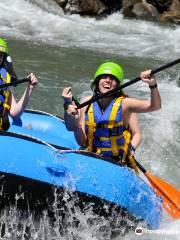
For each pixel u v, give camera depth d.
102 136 11.95
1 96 12.38
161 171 15.90
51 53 27.94
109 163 11.39
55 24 34.31
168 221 12.46
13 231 11.07
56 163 10.87
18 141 11.08
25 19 34.19
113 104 11.88
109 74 11.77
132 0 39.53
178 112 20.42
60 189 10.58
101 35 33.72
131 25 37.22
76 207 10.77
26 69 24.17
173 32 36.62
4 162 10.61
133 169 12.15
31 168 10.63
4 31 31.33
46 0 37.25
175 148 17.42
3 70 12.77
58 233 11.10
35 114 15.46
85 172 10.95
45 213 10.80
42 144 11.20
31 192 10.56
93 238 11.23
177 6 40.25
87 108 12.05
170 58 30.09
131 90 23.11
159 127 18.66
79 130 12.06
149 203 11.64
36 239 11.16
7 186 10.54
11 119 14.62
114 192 10.95
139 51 30.98
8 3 36.38
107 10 38.59
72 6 37.34
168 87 24.27
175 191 12.65
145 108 11.71
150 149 17.12
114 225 11.20
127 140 12.02
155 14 39.78
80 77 24.06
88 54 28.88
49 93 21.08
